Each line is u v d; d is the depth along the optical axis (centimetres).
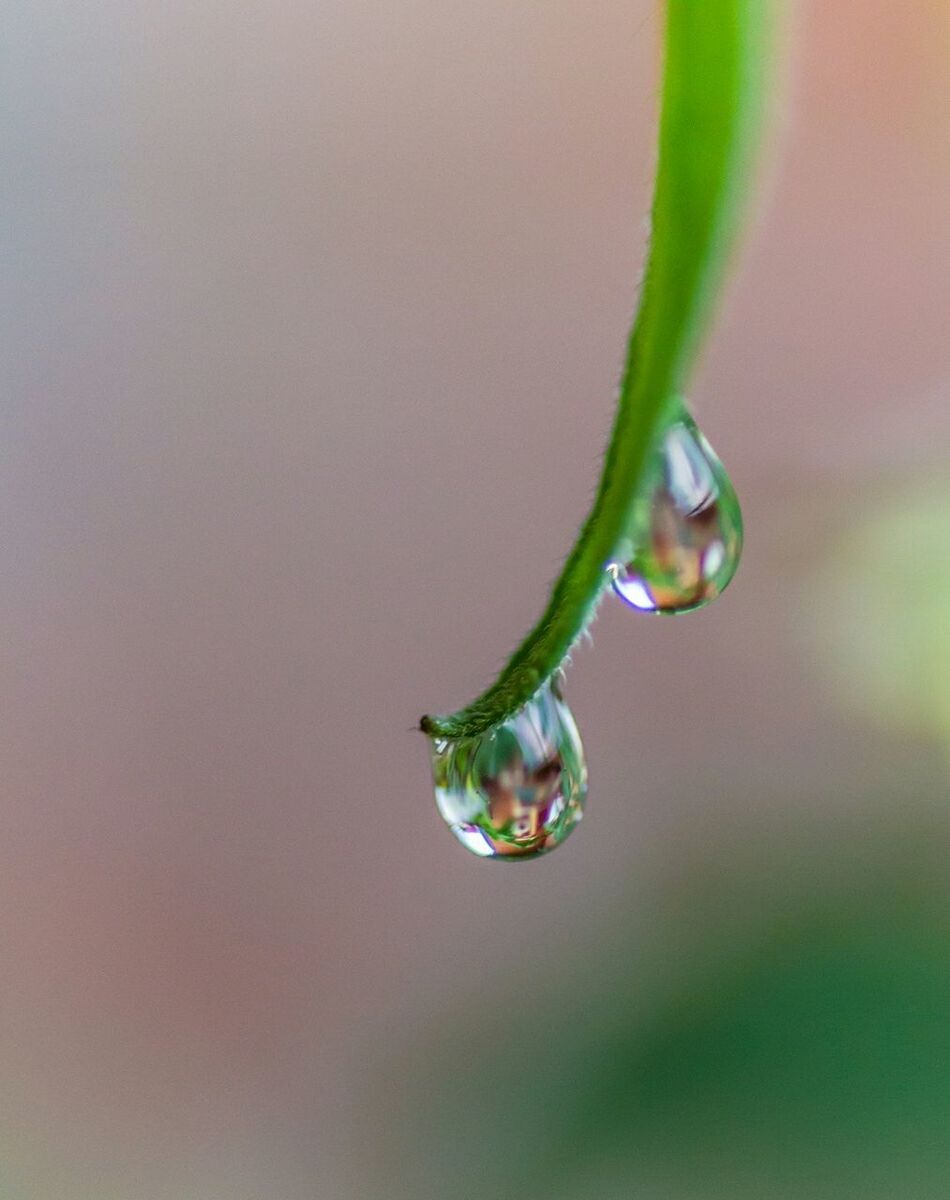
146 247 18
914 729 15
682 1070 14
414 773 17
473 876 15
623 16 17
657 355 9
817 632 15
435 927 15
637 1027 14
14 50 18
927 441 15
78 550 18
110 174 18
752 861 15
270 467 18
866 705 15
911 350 16
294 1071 15
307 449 18
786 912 14
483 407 18
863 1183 14
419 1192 15
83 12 18
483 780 13
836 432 16
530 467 17
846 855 15
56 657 17
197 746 17
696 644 15
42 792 17
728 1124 14
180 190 18
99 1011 16
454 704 17
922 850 14
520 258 18
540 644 11
